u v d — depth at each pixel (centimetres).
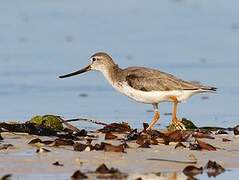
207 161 1227
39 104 1864
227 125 1603
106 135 1411
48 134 1439
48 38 2928
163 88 1475
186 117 1700
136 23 3259
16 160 1209
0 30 3067
